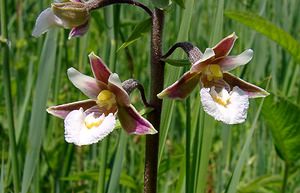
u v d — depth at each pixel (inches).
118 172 5.9
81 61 8.2
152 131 4.7
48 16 5.1
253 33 8.1
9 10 10.8
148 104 5.0
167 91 4.8
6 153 8.1
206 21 11.2
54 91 8.0
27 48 10.9
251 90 5.0
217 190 7.4
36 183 6.9
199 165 5.7
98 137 4.6
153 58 5.0
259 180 6.7
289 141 6.2
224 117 4.7
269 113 6.1
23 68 9.8
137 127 4.7
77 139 4.6
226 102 4.8
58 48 8.0
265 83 6.1
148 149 5.1
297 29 9.8
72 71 4.8
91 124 4.7
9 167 7.1
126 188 7.5
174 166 6.9
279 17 9.5
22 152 7.4
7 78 6.0
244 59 4.9
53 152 7.9
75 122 4.7
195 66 4.7
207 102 4.7
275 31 6.6
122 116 4.8
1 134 8.4
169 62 4.9
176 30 8.0
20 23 10.0
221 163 7.3
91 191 7.6
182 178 6.0
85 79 4.8
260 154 8.1
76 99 8.8
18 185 6.1
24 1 10.9
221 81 4.9
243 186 6.8
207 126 5.7
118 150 6.0
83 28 5.2
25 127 8.0
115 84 4.7
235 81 5.0
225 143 7.1
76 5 5.1
